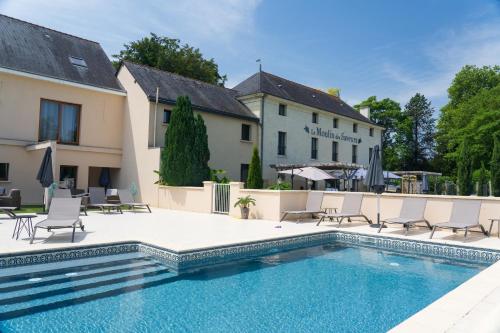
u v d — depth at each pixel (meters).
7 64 17.08
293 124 27.66
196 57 36.62
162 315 4.76
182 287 5.96
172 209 17.30
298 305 5.22
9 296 5.32
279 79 30.44
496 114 28.89
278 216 13.04
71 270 6.72
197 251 7.55
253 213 13.90
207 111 21.48
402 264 7.77
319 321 4.64
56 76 18.59
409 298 5.56
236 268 7.29
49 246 7.34
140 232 9.66
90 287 5.82
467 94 40.41
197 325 4.46
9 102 17.17
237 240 8.58
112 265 7.20
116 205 15.08
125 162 20.73
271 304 5.25
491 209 10.34
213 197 15.38
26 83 17.72
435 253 8.89
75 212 9.28
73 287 5.79
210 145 21.94
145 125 19.50
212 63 38.69
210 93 24.55
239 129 23.89
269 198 13.41
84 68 20.62
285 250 9.20
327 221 13.19
